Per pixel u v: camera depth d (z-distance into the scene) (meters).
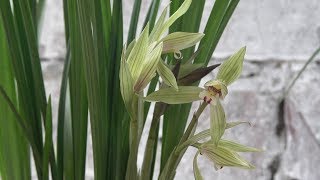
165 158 0.20
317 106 0.43
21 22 0.21
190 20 0.21
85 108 0.21
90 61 0.18
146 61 0.17
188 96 0.18
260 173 0.43
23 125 0.19
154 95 0.18
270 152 0.43
